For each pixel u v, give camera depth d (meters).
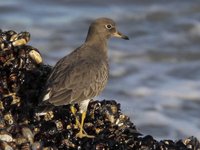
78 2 35.28
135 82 24.67
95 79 12.27
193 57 28.06
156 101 22.86
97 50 13.32
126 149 11.27
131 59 27.55
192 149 12.07
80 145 11.20
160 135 20.42
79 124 11.95
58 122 11.62
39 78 12.34
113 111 12.30
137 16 33.34
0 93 11.85
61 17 33.06
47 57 27.59
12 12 33.19
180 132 20.67
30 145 10.59
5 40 12.78
